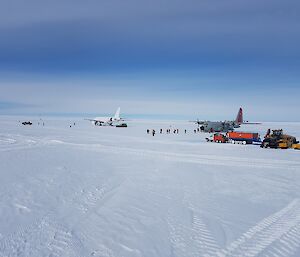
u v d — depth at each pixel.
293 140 36.75
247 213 10.59
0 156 23.44
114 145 34.50
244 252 7.52
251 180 16.27
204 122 71.56
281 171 19.17
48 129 70.12
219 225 9.42
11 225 9.08
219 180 16.19
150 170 18.86
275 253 7.43
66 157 23.78
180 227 9.25
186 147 34.03
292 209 11.05
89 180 15.42
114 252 7.54
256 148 35.47
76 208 10.88
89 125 103.56
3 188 13.35
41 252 7.38
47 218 9.77
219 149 32.88
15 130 62.34
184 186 14.65
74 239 8.23
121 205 11.35
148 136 53.00
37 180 15.07
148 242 8.16
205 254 7.44
